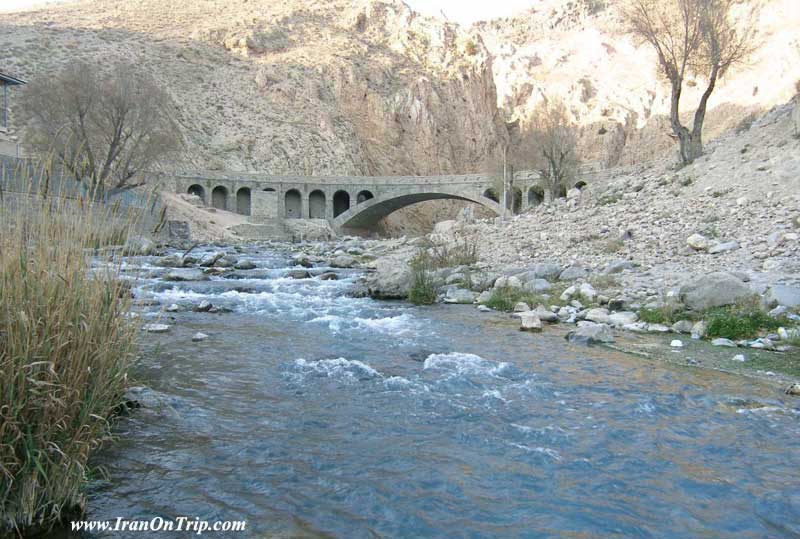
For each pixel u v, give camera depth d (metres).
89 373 4.39
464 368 8.28
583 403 6.75
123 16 126.75
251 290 17.38
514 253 22.50
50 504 3.93
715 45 31.34
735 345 9.66
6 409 3.77
